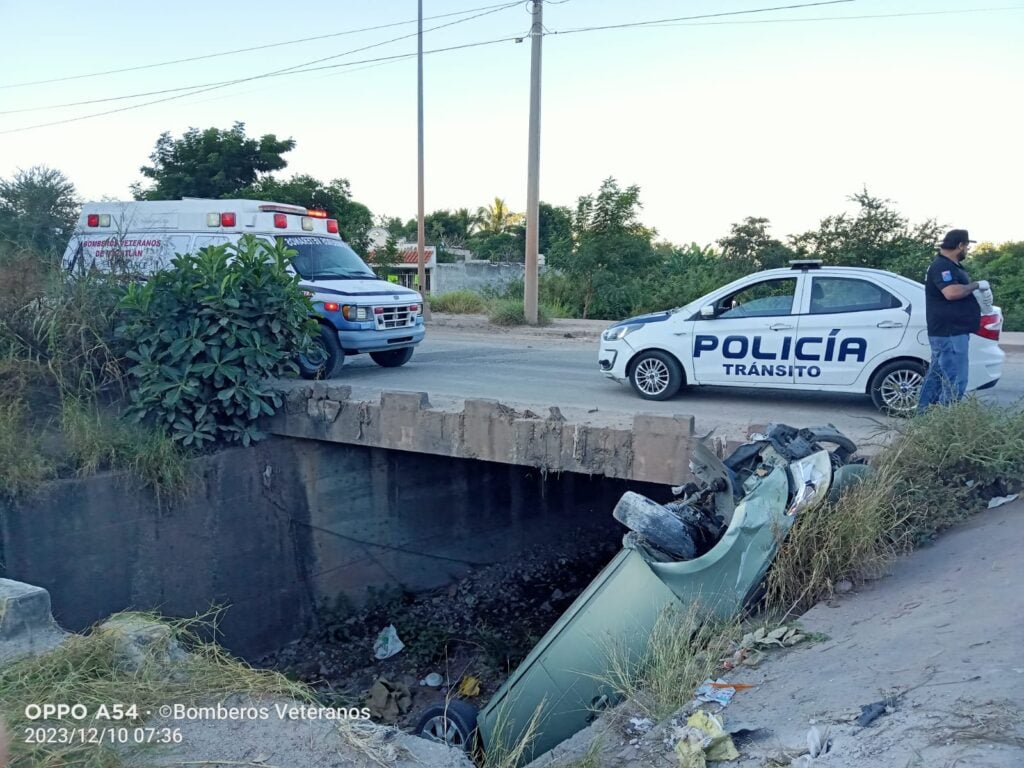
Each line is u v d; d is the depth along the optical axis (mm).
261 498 9281
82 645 4070
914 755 2984
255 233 11406
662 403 9375
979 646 3787
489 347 16125
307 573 9797
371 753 3490
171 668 4059
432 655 9320
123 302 8477
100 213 12102
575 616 5062
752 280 9016
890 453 6129
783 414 8664
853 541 5176
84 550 8016
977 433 6027
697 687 4270
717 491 5770
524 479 11359
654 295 23984
